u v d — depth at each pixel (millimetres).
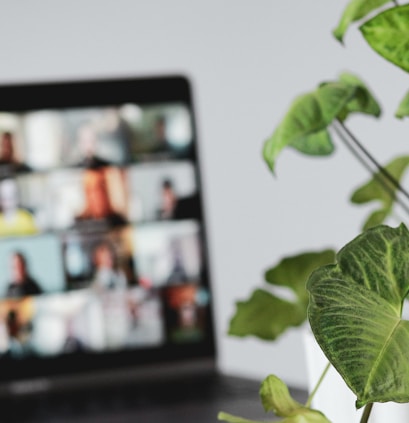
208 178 2621
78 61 2621
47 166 1684
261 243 2619
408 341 377
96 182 1691
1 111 1676
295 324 643
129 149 1703
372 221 658
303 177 2631
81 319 1675
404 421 476
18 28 2590
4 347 1655
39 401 1581
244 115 2660
